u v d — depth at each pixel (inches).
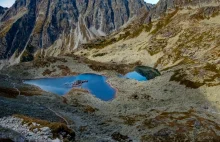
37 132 2326.5
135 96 5447.8
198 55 7790.4
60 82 7062.0
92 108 4704.7
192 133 3356.3
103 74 7736.2
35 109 3636.8
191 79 5536.4
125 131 3506.4
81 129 3321.9
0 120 2559.1
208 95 4911.4
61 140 2338.8
